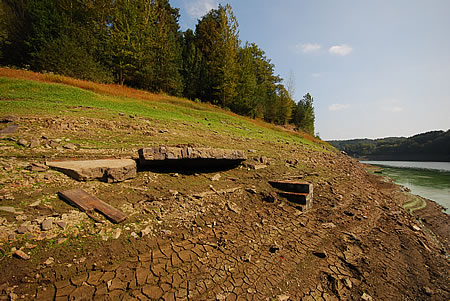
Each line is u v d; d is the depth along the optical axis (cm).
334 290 339
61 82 1573
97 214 366
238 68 2988
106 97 1492
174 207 454
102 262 292
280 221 516
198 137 1068
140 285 276
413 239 569
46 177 416
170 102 2092
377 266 418
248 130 1777
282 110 4003
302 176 848
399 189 1457
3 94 1027
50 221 315
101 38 2506
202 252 359
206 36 3550
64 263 272
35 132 634
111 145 668
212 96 3216
